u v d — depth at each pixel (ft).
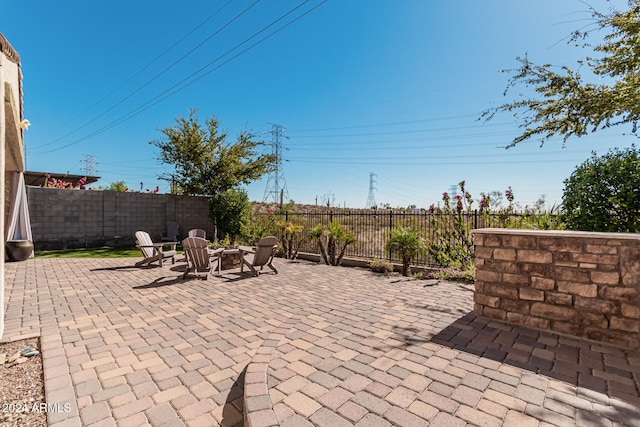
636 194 14.25
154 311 14.51
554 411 6.47
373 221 28.27
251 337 11.47
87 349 10.30
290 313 14.07
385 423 6.15
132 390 7.85
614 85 16.92
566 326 10.75
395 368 8.48
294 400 7.00
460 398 6.98
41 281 20.80
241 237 44.01
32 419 6.64
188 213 48.42
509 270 12.10
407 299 16.08
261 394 7.09
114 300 16.35
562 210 17.44
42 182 48.96
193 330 12.14
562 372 8.16
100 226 39.70
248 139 57.62
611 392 7.18
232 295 17.33
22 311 14.43
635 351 9.37
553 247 11.05
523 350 9.55
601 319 10.09
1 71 11.30
